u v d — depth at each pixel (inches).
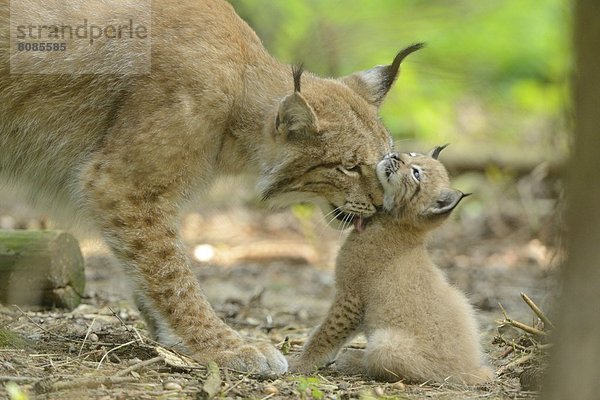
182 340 396.5
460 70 1170.6
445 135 1068.5
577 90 262.2
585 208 261.4
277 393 343.9
